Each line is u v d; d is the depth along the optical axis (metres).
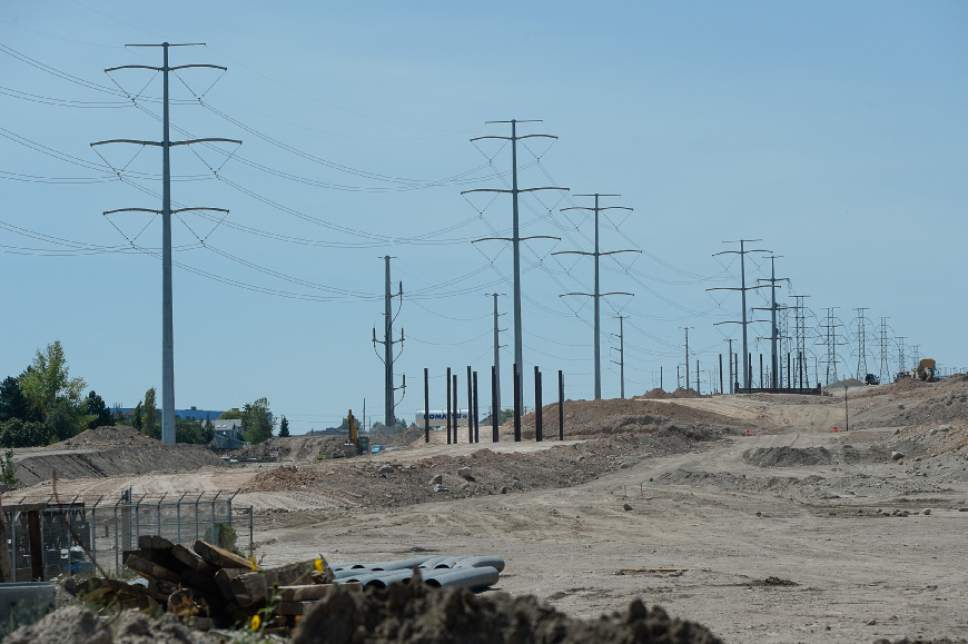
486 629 21.02
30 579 45.72
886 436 162.50
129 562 33.97
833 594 44.78
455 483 116.44
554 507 92.31
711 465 137.00
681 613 39.78
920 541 65.50
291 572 33.72
